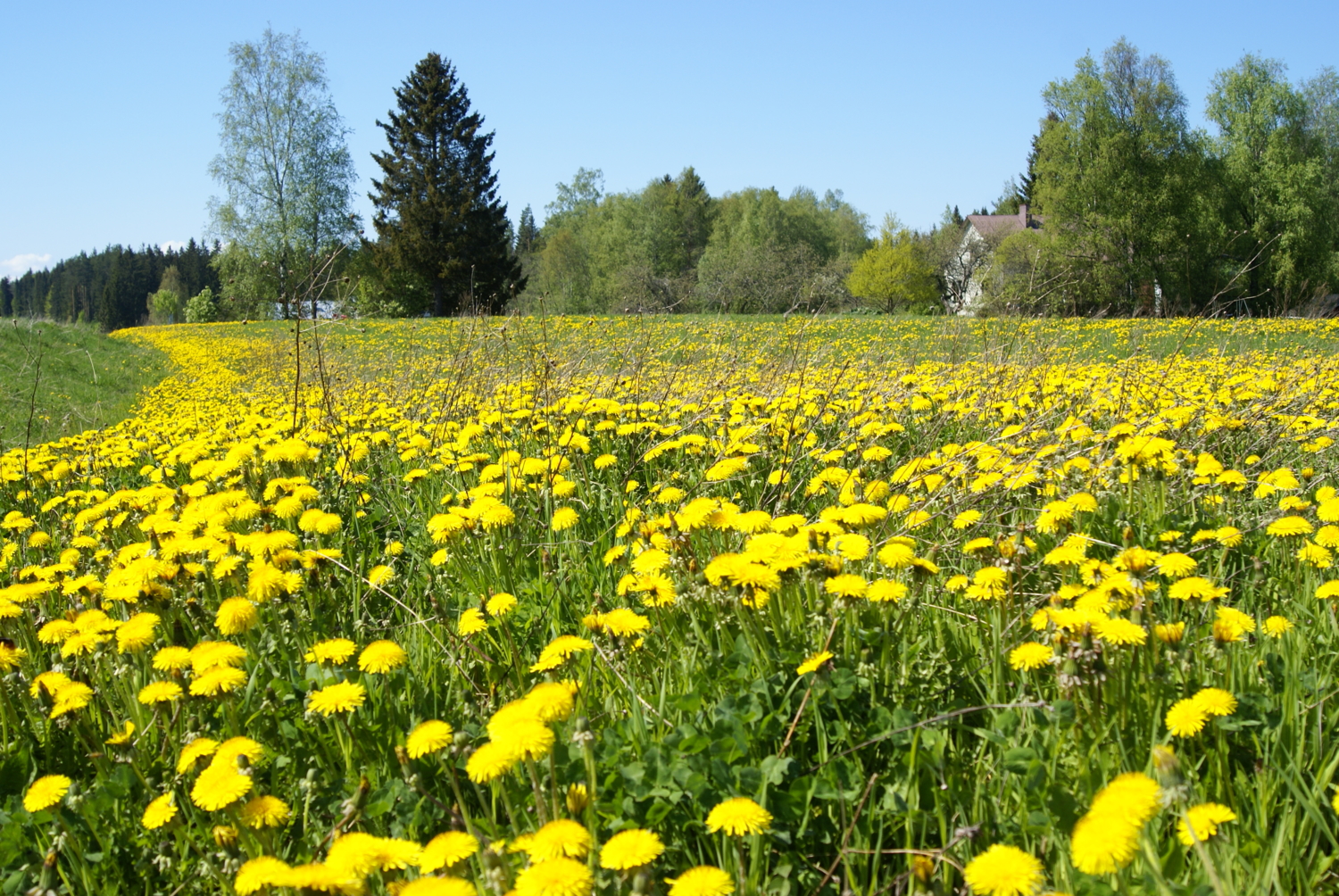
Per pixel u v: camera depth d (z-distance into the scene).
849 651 2.69
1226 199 41.28
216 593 3.74
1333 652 2.77
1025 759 2.20
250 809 2.07
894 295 57.12
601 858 1.77
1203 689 2.28
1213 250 39.81
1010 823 2.12
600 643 2.88
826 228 87.44
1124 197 39.75
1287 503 3.83
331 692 2.41
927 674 2.64
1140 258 39.91
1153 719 2.29
